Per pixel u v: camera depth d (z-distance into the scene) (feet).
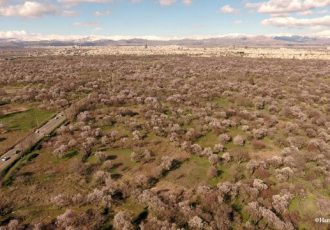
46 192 121.39
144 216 108.17
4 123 192.65
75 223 102.42
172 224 101.81
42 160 147.43
